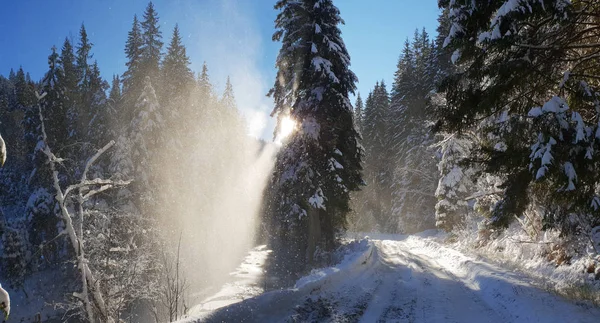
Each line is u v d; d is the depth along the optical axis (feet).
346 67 59.72
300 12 58.18
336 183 60.64
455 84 29.22
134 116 82.43
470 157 31.76
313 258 58.90
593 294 25.39
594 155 21.27
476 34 26.66
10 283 62.54
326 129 57.88
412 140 132.57
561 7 21.52
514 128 25.23
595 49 25.71
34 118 77.46
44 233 76.48
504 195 29.94
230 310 19.95
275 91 61.77
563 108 22.18
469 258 53.06
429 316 25.41
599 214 23.25
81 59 86.94
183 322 17.07
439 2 29.55
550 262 39.11
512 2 21.44
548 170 21.63
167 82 110.22
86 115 86.99
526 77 26.73
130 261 33.37
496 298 29.99
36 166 71.36
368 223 174.29
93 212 29.48
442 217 95.66
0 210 74.23
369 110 183.93
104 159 79.05
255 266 71.56
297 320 22.62
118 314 30.55
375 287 36.58
